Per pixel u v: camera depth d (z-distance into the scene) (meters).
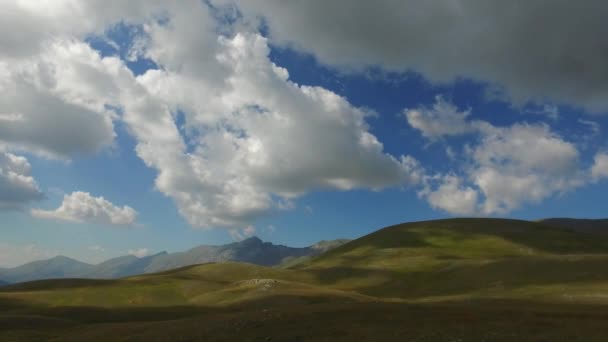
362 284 145.62
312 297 94.94
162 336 49.97
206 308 95.25
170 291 122.56
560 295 78.12
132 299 114.50
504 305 59.44
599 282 87.44
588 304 61.88
